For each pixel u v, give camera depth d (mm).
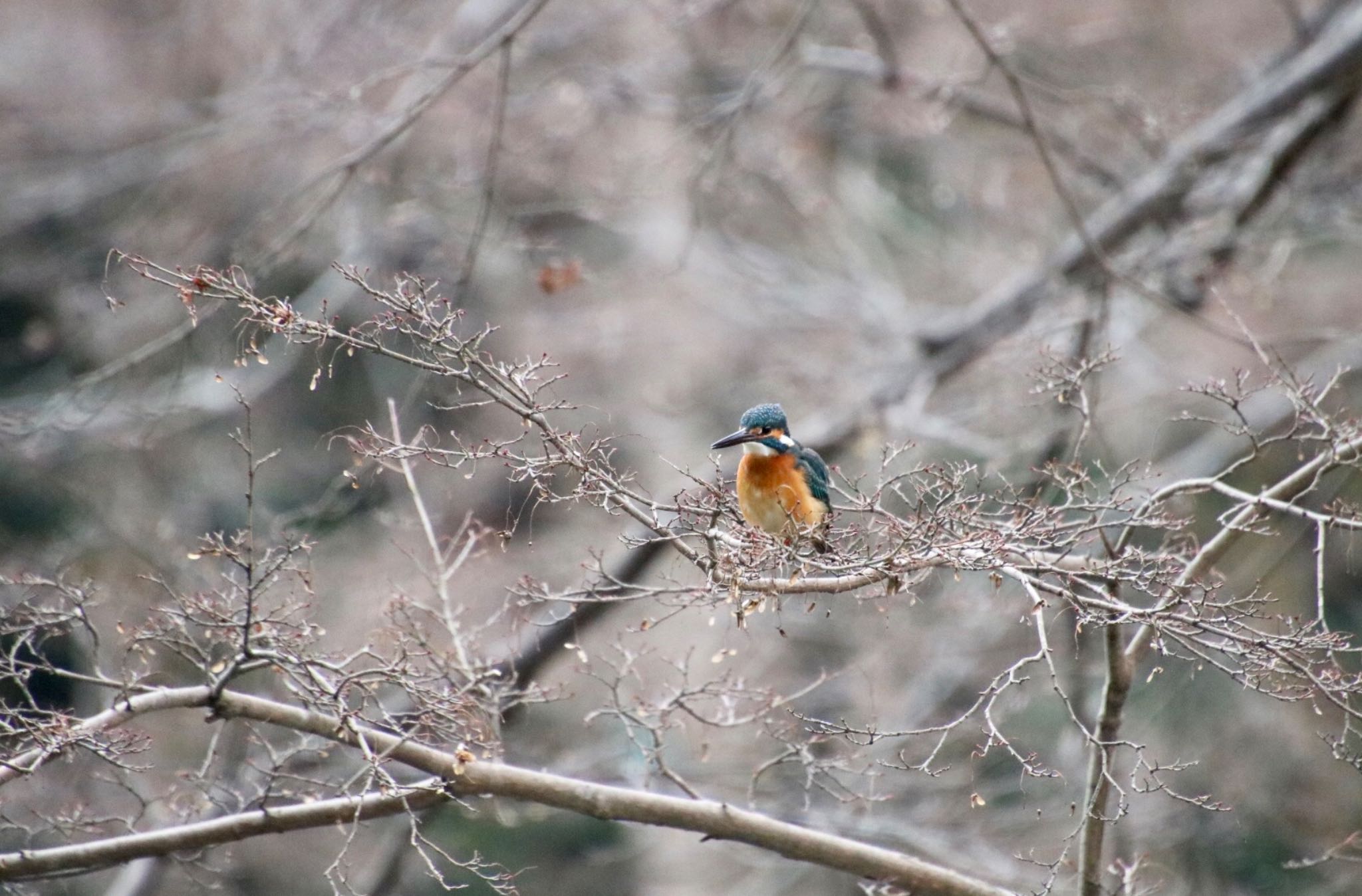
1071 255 14883
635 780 11289
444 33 16734
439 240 15016
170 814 8516
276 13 16734
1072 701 12641
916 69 16250
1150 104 15555
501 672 8570
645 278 17422
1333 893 14320
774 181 17594
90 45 18312
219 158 16312
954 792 12727
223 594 7371
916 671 14367
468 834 18156
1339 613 17031
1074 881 9523
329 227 15211
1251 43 18406
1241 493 7160
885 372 16344
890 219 20281
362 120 14844
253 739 8336
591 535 13516
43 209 17125
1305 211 15828
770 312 19094
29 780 8992
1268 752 15188
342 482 11648
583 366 18984
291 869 15750
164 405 12711
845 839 7703
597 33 17500
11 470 14203
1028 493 11102
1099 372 10461
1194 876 14031
